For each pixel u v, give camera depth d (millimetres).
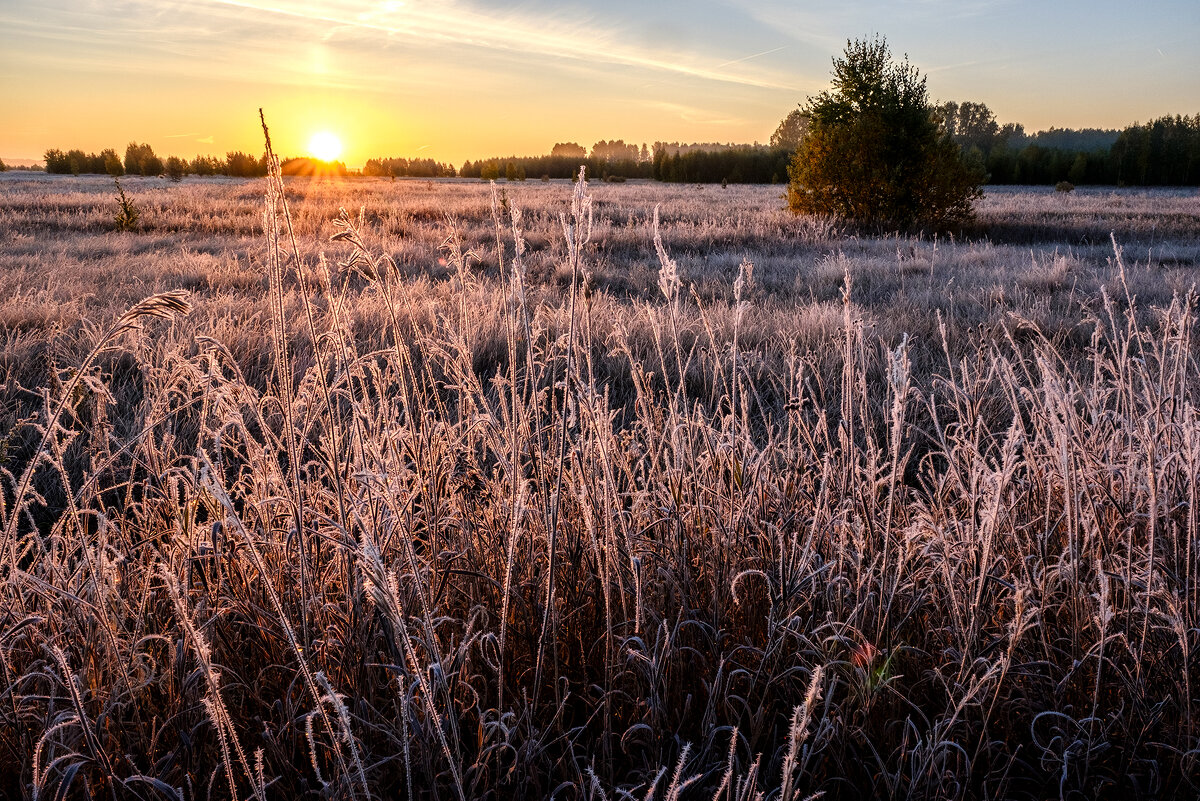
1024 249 15258
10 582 1796
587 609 2158
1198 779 1772
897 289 9891
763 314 7535
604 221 20688
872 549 2105
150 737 1760
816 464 2641
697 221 22031
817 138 21047
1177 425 2348
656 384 5109
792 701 1974
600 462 2273
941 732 1815
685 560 2141
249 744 1781
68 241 14617
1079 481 2201
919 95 20172
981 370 4285
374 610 1832
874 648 1899
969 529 2139
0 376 4859
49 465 3604
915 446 4039
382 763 1644
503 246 14898
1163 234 19062
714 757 1807
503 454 2340
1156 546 2211
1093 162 74875
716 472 2586
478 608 1955
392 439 2316
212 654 1860
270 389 3475
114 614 1875
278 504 2092
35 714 1772
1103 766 1860
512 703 1921
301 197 31984
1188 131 75312
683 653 2080
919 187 19906
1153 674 1981
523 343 5645
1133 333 2738
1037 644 2115
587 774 1667
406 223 19328
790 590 1985
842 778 1746
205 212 22234
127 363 5141
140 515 2428
